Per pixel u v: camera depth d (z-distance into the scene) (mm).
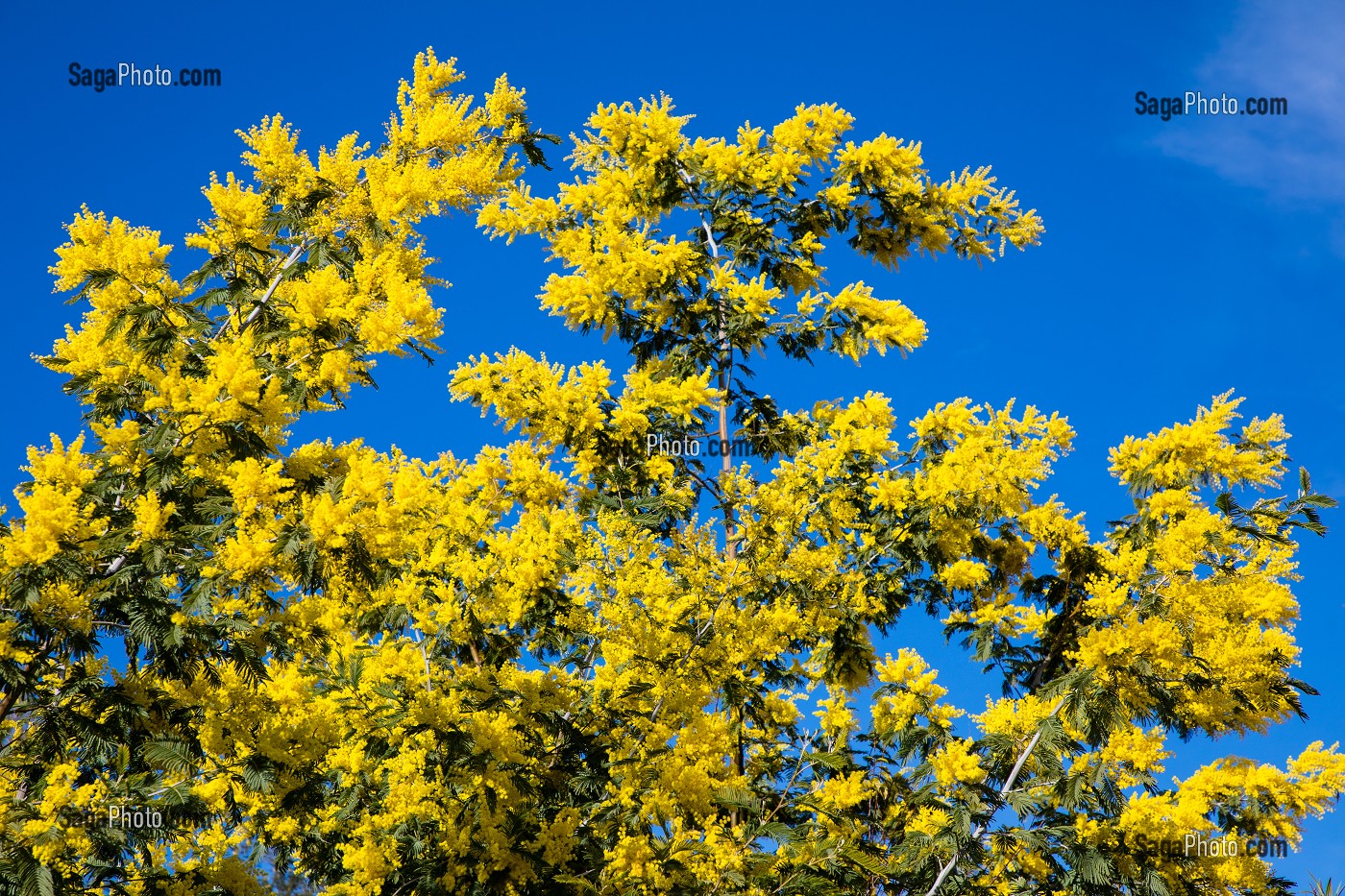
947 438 9477
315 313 6707
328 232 7324
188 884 6562
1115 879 7684
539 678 6734
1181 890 7582
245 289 7137
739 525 7781
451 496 7945
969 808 7645
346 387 6836
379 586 7152
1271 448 8234
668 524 9234
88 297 6730
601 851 6562
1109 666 7527
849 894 7160
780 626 7227
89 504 6074
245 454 6145
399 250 7195
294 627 6637
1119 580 7953
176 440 6148
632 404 9664
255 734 6688
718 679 7055
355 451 6648
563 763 6828
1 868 5621
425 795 6418
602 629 6973
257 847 7480
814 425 10609
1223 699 7770
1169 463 8391
